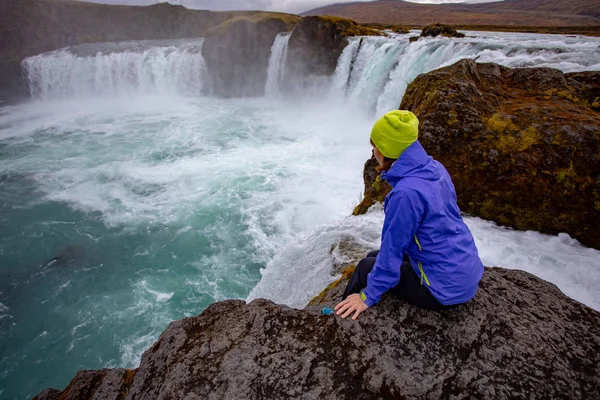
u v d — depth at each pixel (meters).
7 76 31.58
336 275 4.96
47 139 19.83
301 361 2.33
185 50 32.06
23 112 26.94
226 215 11.70
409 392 2.05
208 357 2.47
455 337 2.27
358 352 2.25
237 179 13.97
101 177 14.98
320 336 2.47
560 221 5.39
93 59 30.64
